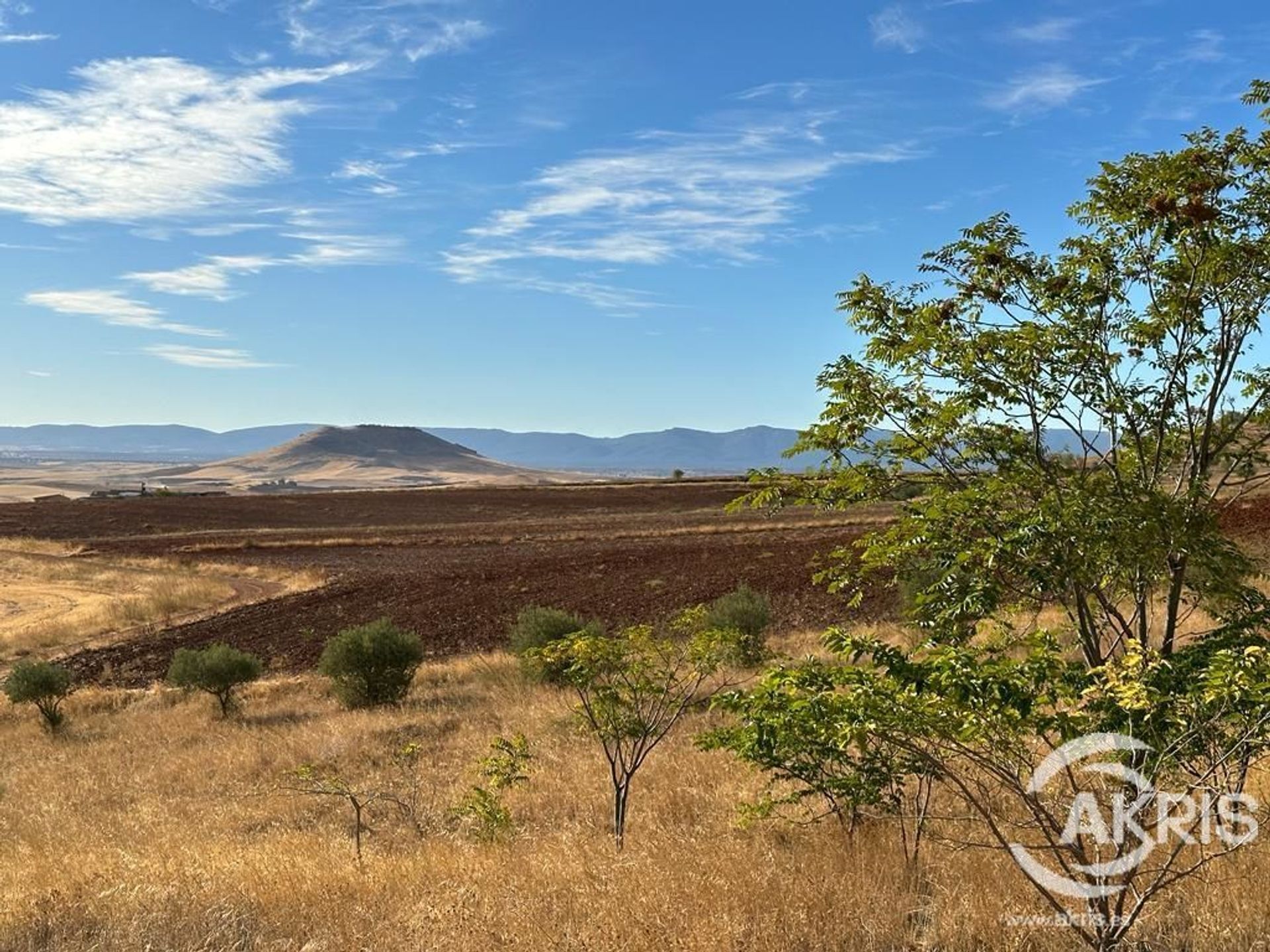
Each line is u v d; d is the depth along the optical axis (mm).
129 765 14664
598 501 87000
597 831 8000
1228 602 4793
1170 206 4371
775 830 6891
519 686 17203
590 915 5188
